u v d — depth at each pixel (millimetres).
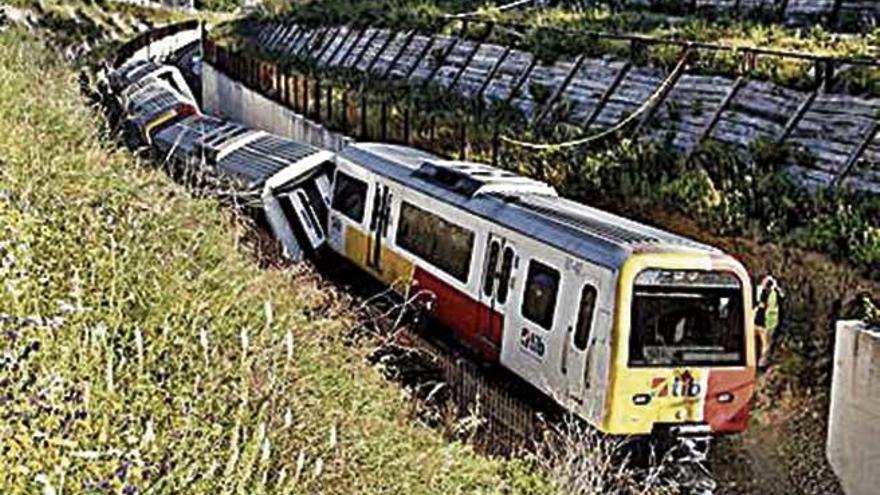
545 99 24969
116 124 25031
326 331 10406
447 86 29688
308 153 20906
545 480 9727
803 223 15992
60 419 5336
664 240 12750
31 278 7176
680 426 12141
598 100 23234
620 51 23875
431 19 33875
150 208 11148
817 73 18156
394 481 7344
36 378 5680
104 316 7262
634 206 18641
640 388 12023
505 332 14367
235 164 21344
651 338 12055
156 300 8148
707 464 12234
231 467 5453
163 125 26297
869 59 17984
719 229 16672
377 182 18875
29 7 56625
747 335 12438
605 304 12102
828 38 21516
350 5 42750
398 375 12766
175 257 9766
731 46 21438
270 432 6484
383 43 35625
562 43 25969
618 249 12266
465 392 14289
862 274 14180
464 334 15562
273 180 19844
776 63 19406
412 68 32531
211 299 9055
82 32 58062
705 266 12242
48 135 12672
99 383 6098
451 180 16828
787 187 16641
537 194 15789
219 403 6609
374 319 14164
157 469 5262
